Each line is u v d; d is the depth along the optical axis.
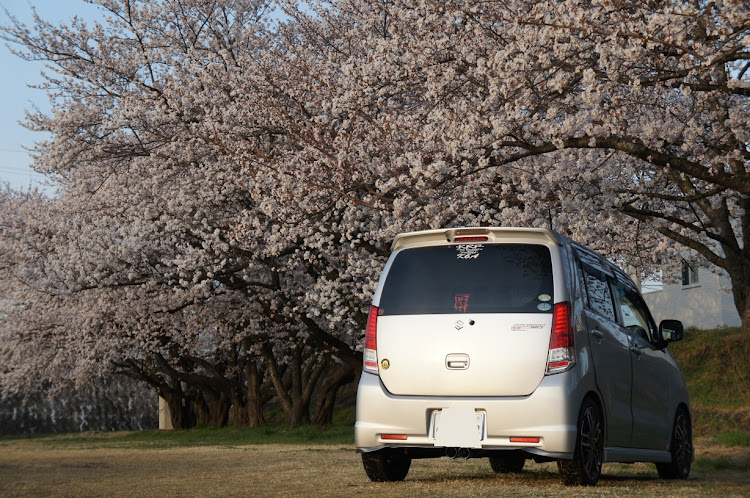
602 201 17.61
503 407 8.65
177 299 34.53
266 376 51.28
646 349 11.29
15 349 44.41
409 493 7.96
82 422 54.06
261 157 23.16
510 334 8.84
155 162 30.23
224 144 25.45
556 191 18.19
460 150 16.11
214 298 36.81
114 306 36.25
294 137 23.98
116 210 32.56
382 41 19.56
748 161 15.94
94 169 34.12
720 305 39.75
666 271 27.80
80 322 39.50
